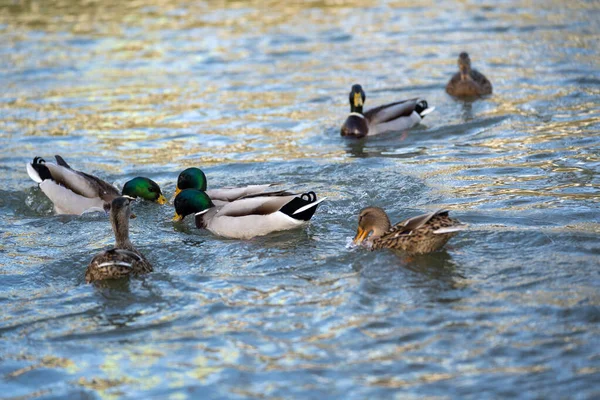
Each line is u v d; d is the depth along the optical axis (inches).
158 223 587.5
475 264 456.8
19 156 756.0
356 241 499.5
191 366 368.5
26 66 1070.4
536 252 469.4
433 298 416.8
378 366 357.1
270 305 423.2
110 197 618.5
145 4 1427.2
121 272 464.1
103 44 1170.6
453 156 698.2
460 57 898.1
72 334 406.3
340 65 1034.7
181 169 708.7
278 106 885.8
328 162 700.0
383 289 431.2
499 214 541.6
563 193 581.3
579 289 416.2
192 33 1216.8
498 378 342.6
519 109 823.7
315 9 1354.6
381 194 606.9
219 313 418.3
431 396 333.7
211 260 497.7
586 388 331.9
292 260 485.1
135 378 362.0
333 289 437.4
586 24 1164.5
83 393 352.8
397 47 1106.1
